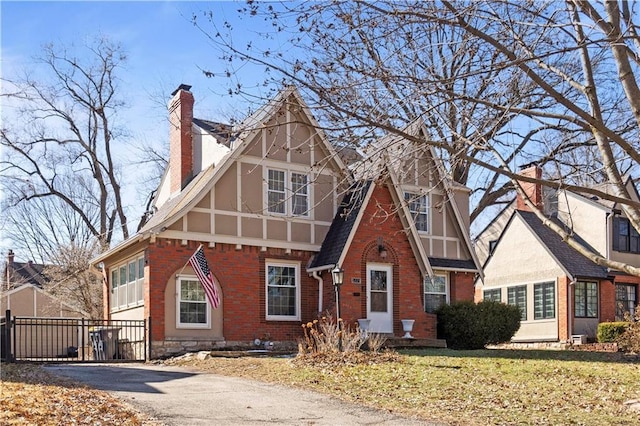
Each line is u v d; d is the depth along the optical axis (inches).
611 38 319.6
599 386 550.9
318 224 965.8
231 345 882.8
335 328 766.5
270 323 916.0
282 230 937.5
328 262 916.0
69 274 1411.2
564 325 1229.1
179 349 850.1
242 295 900.6
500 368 639.1
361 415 439.8
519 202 1389.0
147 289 850.8
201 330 869.2
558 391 530.6
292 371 634.2
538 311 1289.4
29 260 1752.0
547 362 690.2
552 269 1264.8
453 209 1071.0
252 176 921.5
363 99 341.7
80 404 442.6
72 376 613.6
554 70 359.6
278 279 935.0
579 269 1251.2
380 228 958.4
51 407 421.7
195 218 878.4
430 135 405.1
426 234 1042.1
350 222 935.7
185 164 1032.2
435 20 327.9
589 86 346.0
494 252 1406.3
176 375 637.9
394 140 361.7
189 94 1051.3
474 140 381.7
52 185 1603.1
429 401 491.5
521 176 327.0
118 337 938.7
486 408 468.1
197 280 877.2
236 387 553.6
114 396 493.0
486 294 1409.9
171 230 860.6
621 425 418.0
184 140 1036.5
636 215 346.3
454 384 557.3
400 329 956.0
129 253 940.0
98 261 1039.6
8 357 770.8
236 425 402.6
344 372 620.1
